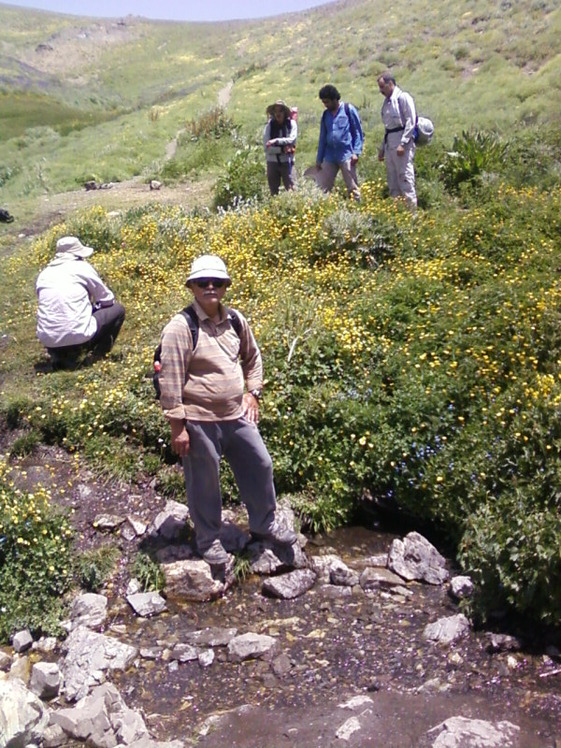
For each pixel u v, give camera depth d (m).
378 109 21.02
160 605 5.11
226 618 5.02
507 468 5.48
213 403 5.00
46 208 15.92
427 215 10.62
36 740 3.88
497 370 6.49
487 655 4.47
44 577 5.23
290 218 10.25
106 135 27.83
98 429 6.74
